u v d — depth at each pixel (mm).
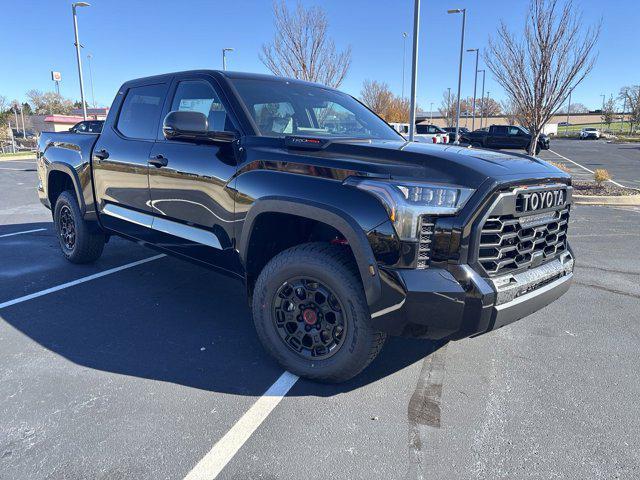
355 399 2838
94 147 4543
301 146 2885
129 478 2182
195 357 3307
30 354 3309
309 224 3254
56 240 6613
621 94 66875
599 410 2766
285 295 2998
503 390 2963
